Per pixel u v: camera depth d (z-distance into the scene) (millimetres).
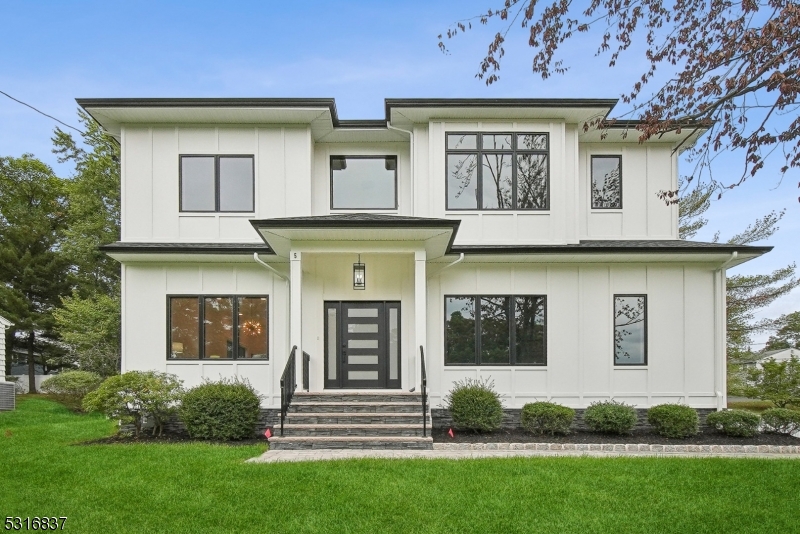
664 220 14422
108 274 27547
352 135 14289
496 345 13188
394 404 11125
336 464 8516
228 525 6074
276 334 13156
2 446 10438
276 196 13508
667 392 13047
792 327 23875
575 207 13516
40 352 28984
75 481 7688
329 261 13547
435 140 13422
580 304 13234
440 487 7324
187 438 11672
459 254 12578
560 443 10773
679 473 8133
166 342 12984
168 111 12953
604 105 12922
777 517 6355
